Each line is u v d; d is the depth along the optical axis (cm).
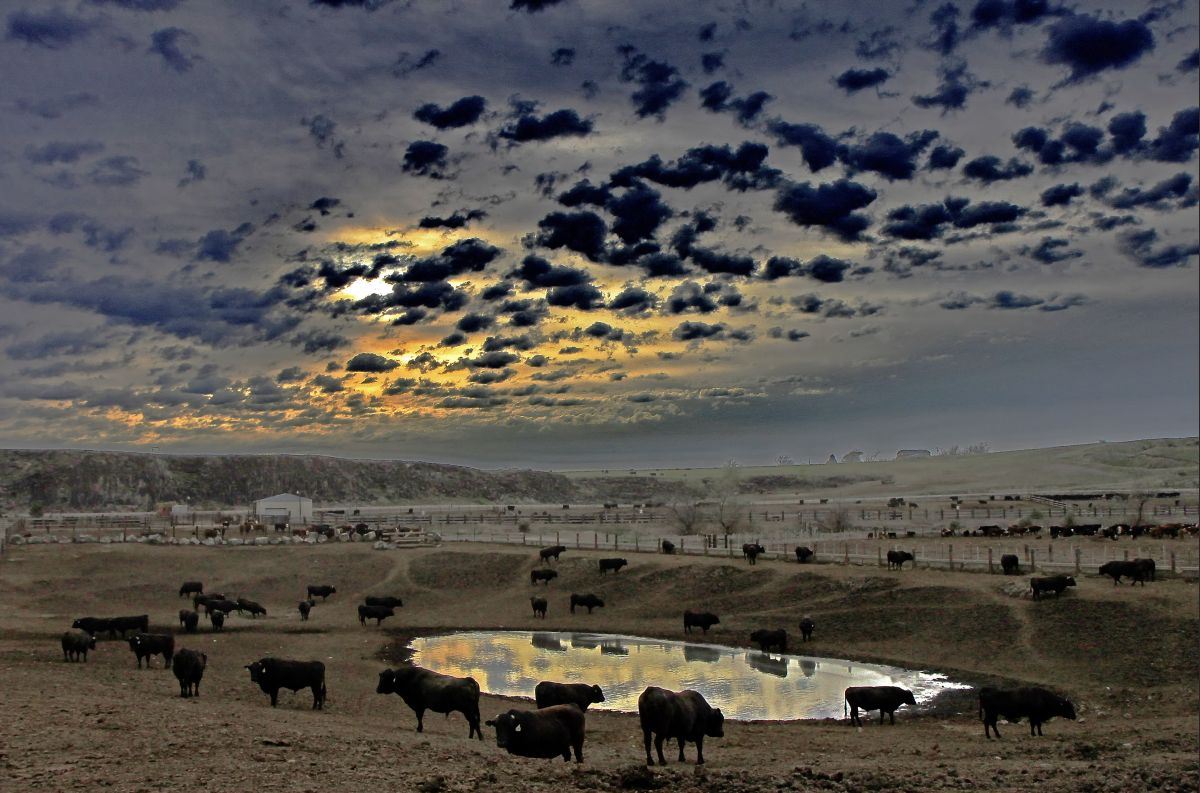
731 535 8838
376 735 2086
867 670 4112
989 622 4497
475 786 1523
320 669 2916
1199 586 4572
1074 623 4253
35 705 2153
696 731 2119
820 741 2692
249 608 5544
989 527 7962
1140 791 1720
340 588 6569
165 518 11275
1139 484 17425
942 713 3262
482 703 3300
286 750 1733
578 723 1945
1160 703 3228
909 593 5147
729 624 5222
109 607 5741
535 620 5606
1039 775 1848
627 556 7019
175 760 1612
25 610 5488
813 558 6372
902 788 1722
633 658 4488
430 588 6544
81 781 1445
